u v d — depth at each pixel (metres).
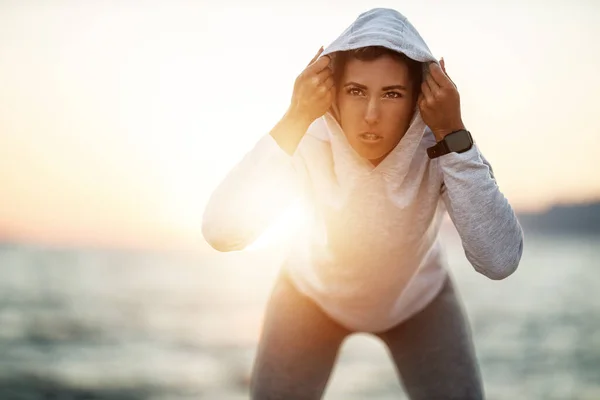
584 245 89.50
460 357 2.61
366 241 2.35
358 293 2.52
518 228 2.24
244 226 2.22
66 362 17.20
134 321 26.14
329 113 2.24
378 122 2.11
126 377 15.59
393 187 2.25
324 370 2.71
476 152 2.12
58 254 73.56
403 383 2.74
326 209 2.34
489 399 13.92
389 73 2.08
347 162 2.25
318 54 2.24
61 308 29.72
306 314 2.65
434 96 2.05
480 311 30.14
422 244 2.41
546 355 19.33
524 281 43.34
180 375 15.96
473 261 2.24
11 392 13.58
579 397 14.05
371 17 2.14
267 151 2.19
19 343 20.19
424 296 2.59
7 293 35.72
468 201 2.11
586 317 27.94
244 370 16.78
